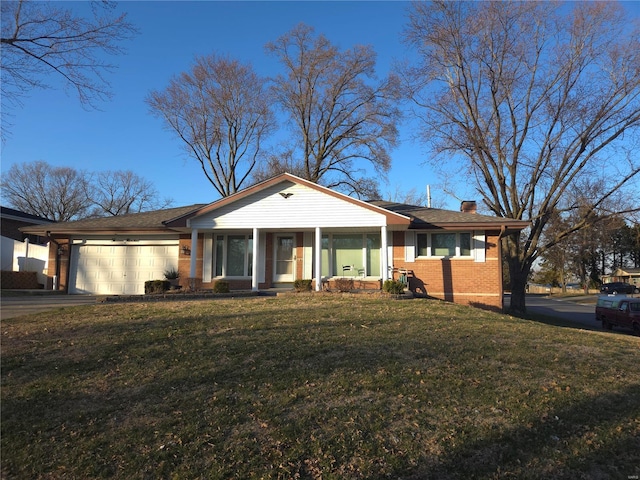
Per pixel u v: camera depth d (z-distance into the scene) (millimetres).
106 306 11664
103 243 19516
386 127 32906
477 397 5395
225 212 17203
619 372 6512
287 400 5227
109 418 4879
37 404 5207
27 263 21047
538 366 6578
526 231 40594
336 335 7973
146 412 4996
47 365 6430
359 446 4336
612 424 4840
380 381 5770
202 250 18859
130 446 4352
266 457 4172
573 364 6758
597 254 67312
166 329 8336
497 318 10602
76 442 4430
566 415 5000
